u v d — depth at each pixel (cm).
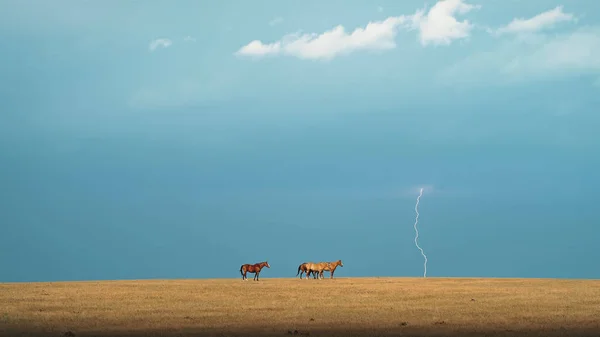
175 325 3409
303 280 7575
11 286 6250
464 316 3756
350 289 5819
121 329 3269
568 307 4234
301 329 3256
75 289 5800
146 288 5941
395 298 4919
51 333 3131
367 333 3116
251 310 4106
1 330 3241
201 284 6581
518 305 4369
